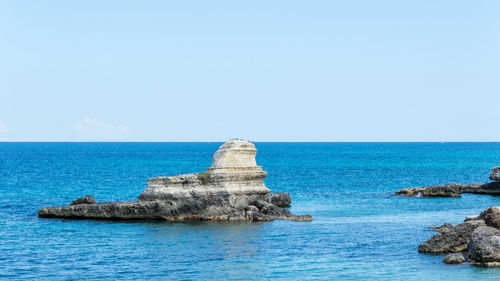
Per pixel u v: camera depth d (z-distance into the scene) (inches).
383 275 1827.0
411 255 2081.7
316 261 2010.3
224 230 2546.8
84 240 2356.1
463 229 2108.8
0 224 2736.2
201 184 2859.3
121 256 2086.6
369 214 3051.2
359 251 2154.3
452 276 1792.6
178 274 1856.5
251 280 1788.9
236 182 2977.4
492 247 1910.7
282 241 2325.3
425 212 3139.8
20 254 2124.8
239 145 2994.6
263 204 2974.9
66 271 1898.4
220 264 1973.4
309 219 2815.0
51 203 3590.1
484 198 3838.6
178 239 2359.7
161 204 2785.4
